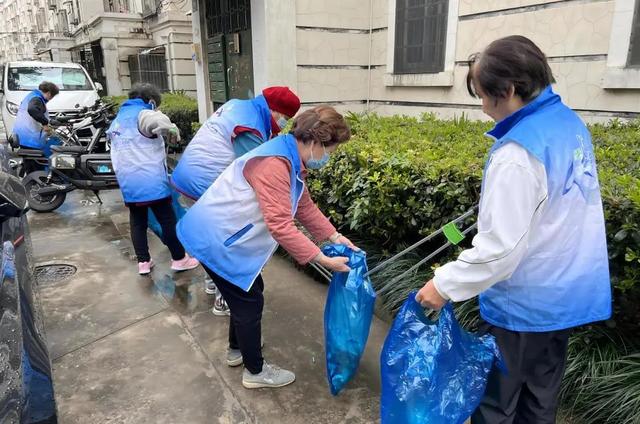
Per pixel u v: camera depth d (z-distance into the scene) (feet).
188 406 7.71
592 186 4.80
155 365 8.79
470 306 8.82
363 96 22.40
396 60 20.42
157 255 14.25
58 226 17.22
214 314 10.61
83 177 18.08
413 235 11.06
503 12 15.84
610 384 6.79
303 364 8.77
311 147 6.67
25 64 31.42
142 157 11.45
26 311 6.15
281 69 20.10
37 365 5.34
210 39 25.99
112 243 15.34
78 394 8.02
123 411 7.61
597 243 4.89
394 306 10.00
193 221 7.25
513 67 4.38
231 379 8.38
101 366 8.77
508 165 4.34
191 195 9.68
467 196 8.76
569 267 4.72
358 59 21.80
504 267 4.46
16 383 4.82
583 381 7.00
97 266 13.41
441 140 13.00
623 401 6.48
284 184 6.53
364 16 21.34
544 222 4.61
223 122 9.17
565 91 14.69
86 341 9.61
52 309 10.91
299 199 7.22
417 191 9.58
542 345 5.04
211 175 9.30
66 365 8.81
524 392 5.43
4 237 7.77
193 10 27.17
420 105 19.79
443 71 18.34
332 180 12.09
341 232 12.72
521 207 4.32
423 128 15.05
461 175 8.80
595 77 13.91
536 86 4.50
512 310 4.94
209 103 27.86
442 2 17.87
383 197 10.18
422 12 18.75
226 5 23.86
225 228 6.93
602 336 7.39
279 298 11.32
